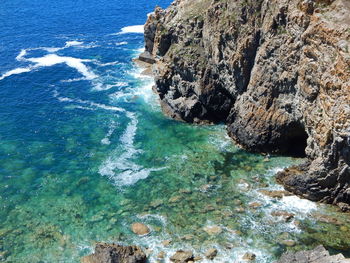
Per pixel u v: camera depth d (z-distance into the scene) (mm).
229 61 57219
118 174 51219
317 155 44656
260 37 52938
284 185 46250
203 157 53562
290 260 33344
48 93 75688
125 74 84188
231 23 56125
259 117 53031
